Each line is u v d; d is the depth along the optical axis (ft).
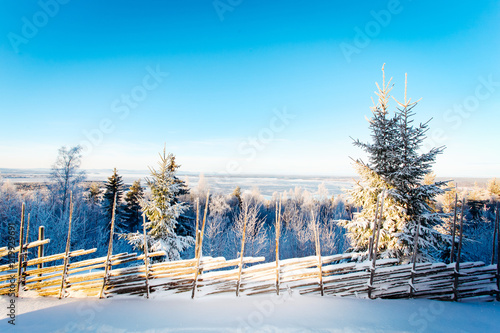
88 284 17.44
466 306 16.99
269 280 17.74
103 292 17.33
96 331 12.96
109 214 82.43
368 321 14.48
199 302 16.42
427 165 24.72
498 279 18.10
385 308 16.16
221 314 14.83
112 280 17.35
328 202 124.06
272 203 132.05
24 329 13.16
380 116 26.76
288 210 103.40
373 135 26.84
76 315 14.73
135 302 16.48
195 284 17.22
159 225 35.35
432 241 24.06
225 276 17.75
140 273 17.63
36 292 17.49
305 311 15.30
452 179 24.21
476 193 97.86
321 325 13.84
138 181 96.07
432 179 59.72
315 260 18.10
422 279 18.11
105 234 71.15
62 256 17.69
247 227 70.28
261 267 17.71
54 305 16.06
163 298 17.03
